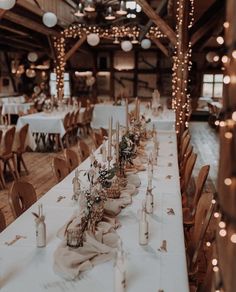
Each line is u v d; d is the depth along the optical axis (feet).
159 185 10.66
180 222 7.88
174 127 25.13
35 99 46.06
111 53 56.13
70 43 45.27
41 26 32.60
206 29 30.91
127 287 5.43
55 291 5.33
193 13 25.82
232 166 2.84
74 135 33.09
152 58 55.83
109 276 5.66
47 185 19.39
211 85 55.06
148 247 6.69
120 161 10.34
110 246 6.40
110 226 6.91
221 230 3.20
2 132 19.74
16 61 55.72
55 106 33.55
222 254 3.19
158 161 13.75
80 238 6.12
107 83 57.31
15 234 7.29
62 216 8.17
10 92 55.83
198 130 42.60
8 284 5.53
